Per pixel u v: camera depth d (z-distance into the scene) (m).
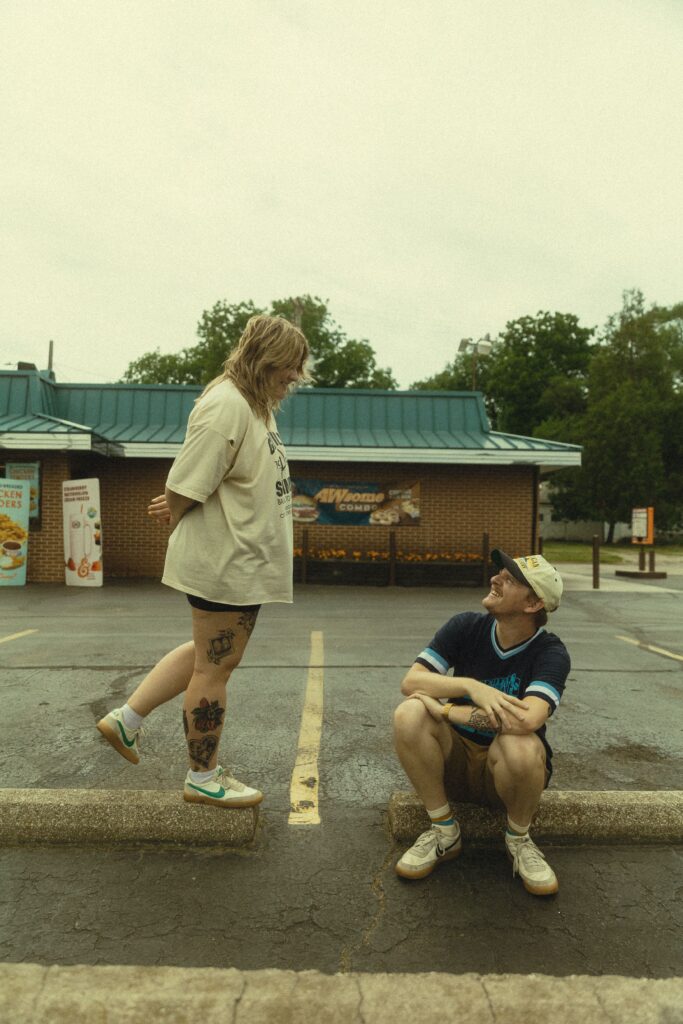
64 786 3.24
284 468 2.65
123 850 2.70
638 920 2.30
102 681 5.34
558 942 2.17
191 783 2.77
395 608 10.78
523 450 15.25
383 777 3.46
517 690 2.64
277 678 5.54
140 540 15.72
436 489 16.05
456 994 1.90
